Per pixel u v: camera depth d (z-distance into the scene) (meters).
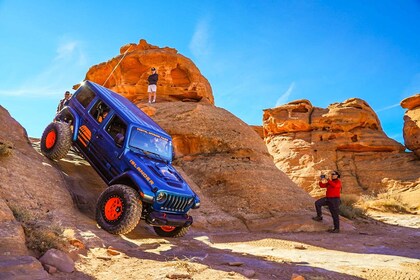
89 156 8.30
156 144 8.15
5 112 9.45
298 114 39.94
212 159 14.93
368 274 4.90
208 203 12.41
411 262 6.09
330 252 7.15
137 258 5.29
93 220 7.42
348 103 38.97
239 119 17.89
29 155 8.41
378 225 13.82
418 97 34.47
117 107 8.12
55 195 7.39
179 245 7.07
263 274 4.64
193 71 24.12
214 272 4.52
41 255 4.30
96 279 3.92
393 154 34.00
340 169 33.88
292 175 35.19
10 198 6.05
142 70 23.78
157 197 6.55
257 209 12.22
